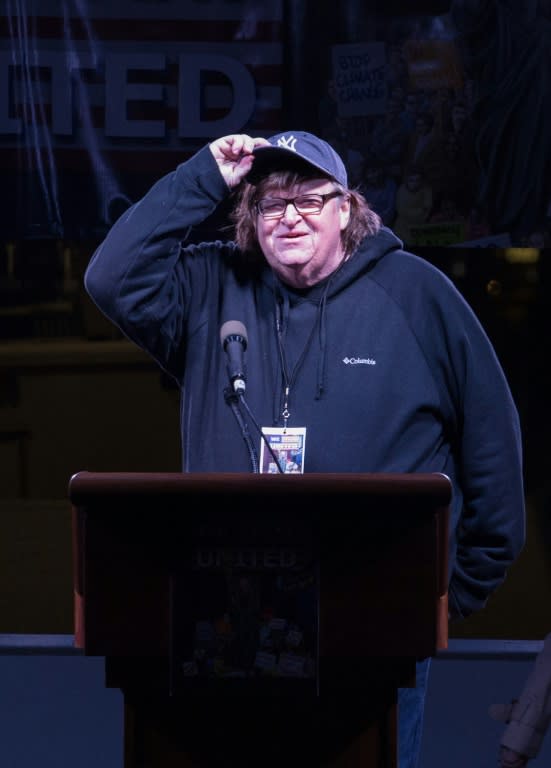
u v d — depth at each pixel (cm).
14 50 1631
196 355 853
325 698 597
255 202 835
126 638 570
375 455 807
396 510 562
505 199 1652
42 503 2153
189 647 574
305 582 571
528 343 2059
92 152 1642
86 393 2148
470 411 835
